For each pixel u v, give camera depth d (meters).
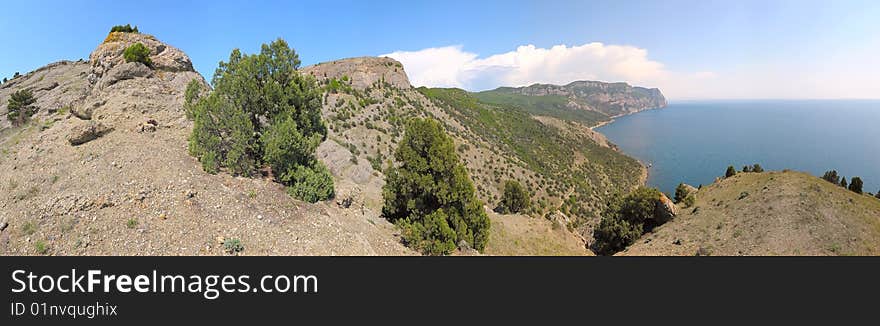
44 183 15.41
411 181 24.36
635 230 46.47
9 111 41.59
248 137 18.67
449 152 24.27
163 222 12.90
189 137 19.78
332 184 20.48
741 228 37.28
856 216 34.59
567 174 135.75
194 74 30.02
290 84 20.86
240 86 19.28
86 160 17.08
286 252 13.02
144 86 25.47
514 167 113.31
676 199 56.84
